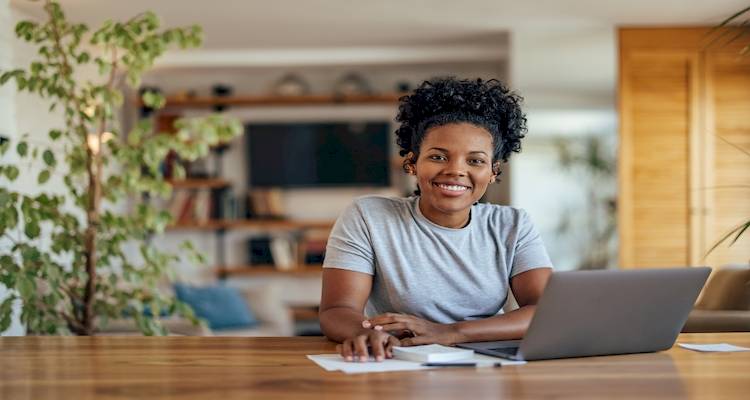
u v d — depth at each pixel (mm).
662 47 5945
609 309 1592
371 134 7852
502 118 1976
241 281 7824
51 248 3748
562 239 8508
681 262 5930
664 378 1421
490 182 2061
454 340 1762
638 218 5945
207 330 4598
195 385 1375
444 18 5871
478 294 1996
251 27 6078
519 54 6578
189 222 7625
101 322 3793
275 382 1393
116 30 3645
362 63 7160
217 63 7105
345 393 1306
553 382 1388
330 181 7844
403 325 1755
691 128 5930
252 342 1853
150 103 3695
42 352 1726
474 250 2006
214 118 3805
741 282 3414
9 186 4559
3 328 3486
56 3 3635
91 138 5516
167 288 5902
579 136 7781
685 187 5941
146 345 1815
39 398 1297
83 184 3850
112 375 1468
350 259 1983
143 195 7617
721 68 5910
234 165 7895
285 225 7648
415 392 1312
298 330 7207
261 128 7863
